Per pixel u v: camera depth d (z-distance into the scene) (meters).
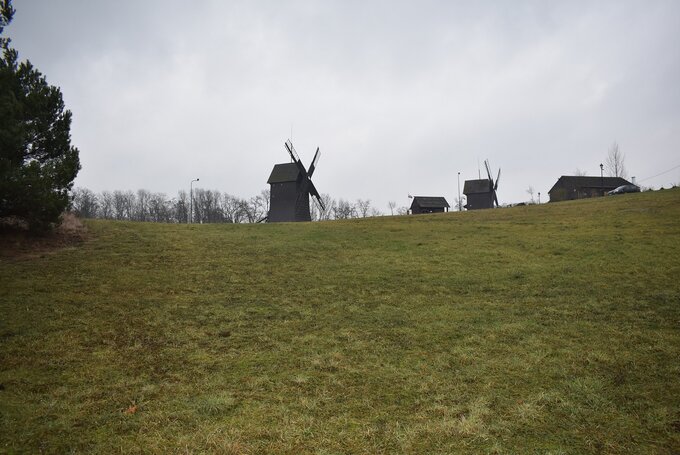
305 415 7.34
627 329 11.09
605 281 15.46
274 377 8.82
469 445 6.41
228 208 116.75
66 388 8.14
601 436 6.57
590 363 9.17
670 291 14.01
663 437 6.50
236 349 10.26
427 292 14.93
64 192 19.81
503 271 17.42
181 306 13.15
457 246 22.62
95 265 16.98
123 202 120.94
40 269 15.89
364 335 11.15
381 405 7.70
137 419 7.13
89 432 6.72
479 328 11.50
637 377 8.47
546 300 13.73
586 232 24.88
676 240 21.16
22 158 19.88
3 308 12.04
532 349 10.04
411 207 91.12
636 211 31.14
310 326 11.80
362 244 23.39
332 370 9.16
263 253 20.73
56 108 21.00
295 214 57.56
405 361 9.57
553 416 7.18
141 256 18.94
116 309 12.61
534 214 34.88
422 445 6.43
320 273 17.39
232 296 14.31
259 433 6.77
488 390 8.17
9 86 17.16
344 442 6.55
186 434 6.73
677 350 9.67
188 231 26.12
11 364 9.04
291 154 58.12
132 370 9.02
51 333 10.72
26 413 7.19
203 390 8.22
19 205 17.78
